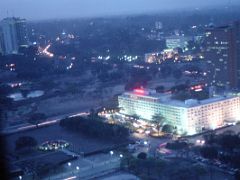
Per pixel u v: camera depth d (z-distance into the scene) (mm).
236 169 184125
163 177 179625
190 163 194125
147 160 195125
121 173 195125
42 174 198125
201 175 179875
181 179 175500
